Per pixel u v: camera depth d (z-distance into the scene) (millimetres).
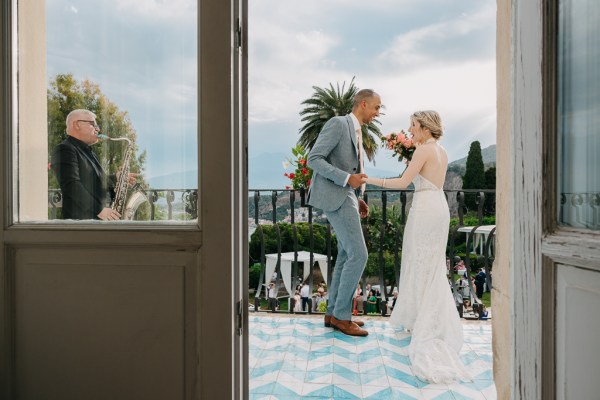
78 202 1381
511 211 1017
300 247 10469
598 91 866
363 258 3416
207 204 1308
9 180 1356
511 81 1019
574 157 880
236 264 1355
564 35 890
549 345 892
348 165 3482
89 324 1362
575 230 846
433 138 3260
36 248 1367
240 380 1379
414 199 3236
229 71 1296
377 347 3176
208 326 1315
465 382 2566
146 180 1361
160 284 1339
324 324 3764
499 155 1385
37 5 1392
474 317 3939
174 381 1344
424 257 3090
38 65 1387
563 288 860
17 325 1379
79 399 1371
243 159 1405
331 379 2623
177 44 1346
